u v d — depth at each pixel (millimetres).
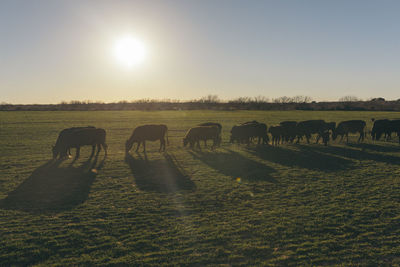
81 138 16219
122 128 35438
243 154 18047
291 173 12977
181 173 13180
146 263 5785
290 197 9703
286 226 7434
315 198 9547
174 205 9031
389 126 23453
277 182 11523
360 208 8594
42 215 8227
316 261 5844
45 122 43531
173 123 42688
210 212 8445
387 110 85000
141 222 7770
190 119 51312
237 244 6547
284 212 8367
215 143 20672
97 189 10734
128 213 8391
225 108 104062
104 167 14453
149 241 6684
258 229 7285
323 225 7469
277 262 5824
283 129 21953
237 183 11430
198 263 5793
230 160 16156
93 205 9047
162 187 10984
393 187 10664
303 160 16000
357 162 15273
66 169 13984
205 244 6543
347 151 18922
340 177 12211
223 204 9094
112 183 11555
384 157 16641
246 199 9555
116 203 9219
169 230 7246
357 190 10367
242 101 125688
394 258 5926
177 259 5938
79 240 6727
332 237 6836
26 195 10023
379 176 12320
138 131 18281
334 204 8938
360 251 6195
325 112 77750
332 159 16203
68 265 5707
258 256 6055
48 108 100938
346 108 89625
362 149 19703
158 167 14461
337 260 5867
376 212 8266
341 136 25172
